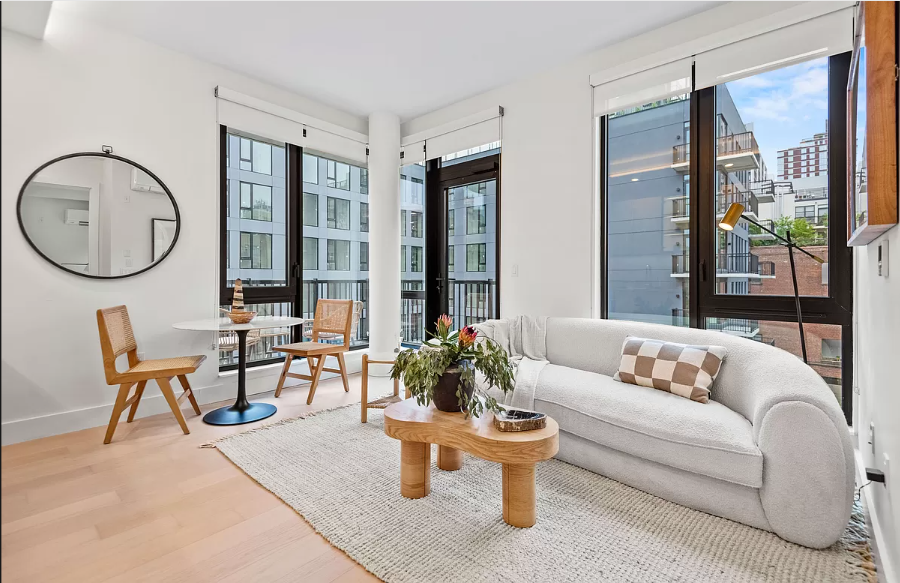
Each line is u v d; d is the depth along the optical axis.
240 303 3.28
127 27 3.08
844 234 2.55
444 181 4.64
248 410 3.26
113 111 3.09
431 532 1.80
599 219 3.51
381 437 2.80
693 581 1.53
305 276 4.36
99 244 3.03
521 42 3.28
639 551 1.68
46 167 2.82
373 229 4.61
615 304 3.48
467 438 1.89
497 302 4.16
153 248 3.26
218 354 3.63
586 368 3.01
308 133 4.20
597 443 2.29
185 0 2.79
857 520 1.86
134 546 1.72
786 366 2.00
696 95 3.03
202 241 3.53
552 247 3.66
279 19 3.00
